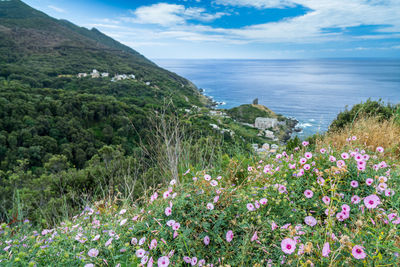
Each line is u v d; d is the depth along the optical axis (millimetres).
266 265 1223
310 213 1651
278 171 2100
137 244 1450
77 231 1698
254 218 1484
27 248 1449
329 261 1096
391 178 1838
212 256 1324
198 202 1567
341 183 1825
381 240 1168
